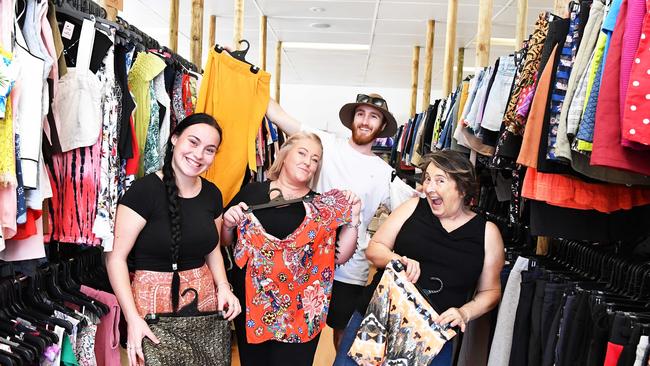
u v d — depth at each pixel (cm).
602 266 261
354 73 1434
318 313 267
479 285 259
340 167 330
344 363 255
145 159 292
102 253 281
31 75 186
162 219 234
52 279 229
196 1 568
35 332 198
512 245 396
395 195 335
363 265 331
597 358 206
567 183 241
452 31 689
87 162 232
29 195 191
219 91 320
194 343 232
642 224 261
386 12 856
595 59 195
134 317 226
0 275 214
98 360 244
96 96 230
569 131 204
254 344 268
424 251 250
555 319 238
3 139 172
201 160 238
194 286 239
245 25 991
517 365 257
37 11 199
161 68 293
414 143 770
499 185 389
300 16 915
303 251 263
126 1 857
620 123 179
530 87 262
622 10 178
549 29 240
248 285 262
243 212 263
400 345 236
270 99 339
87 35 231
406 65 1284
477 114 336
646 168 180
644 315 193
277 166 281
